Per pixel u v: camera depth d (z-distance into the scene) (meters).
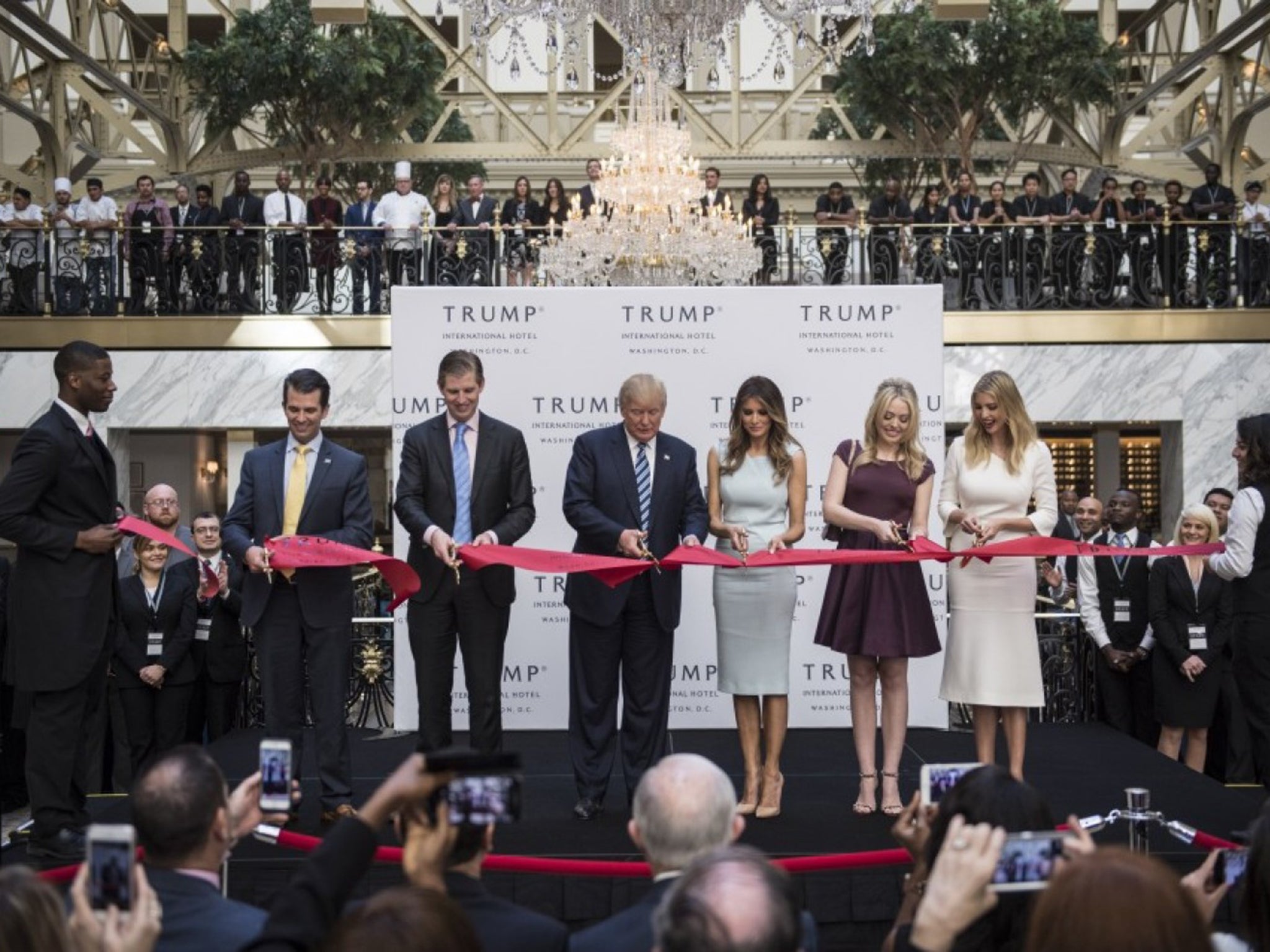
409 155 16.98
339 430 18.06
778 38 9.88
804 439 7.12
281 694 5.27
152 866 2.76
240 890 4.82
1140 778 6.15
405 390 7.06
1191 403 13.09
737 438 5.48
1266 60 16.66
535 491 7.07
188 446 16.34
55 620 4.92
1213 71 16.16
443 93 19.39
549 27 9.70
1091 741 7.11
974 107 16.53
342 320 13.16
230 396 13.18
